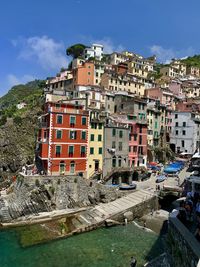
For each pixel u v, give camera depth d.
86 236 44.75
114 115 78.06
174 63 178.38
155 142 92.31
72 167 62.06
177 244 25.03
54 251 39.03
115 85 111.31
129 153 73.62
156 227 47.78
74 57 165.75
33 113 96.94
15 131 91.56
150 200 55.53
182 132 95.69
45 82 145.12
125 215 51.28
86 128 63.88
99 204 57.25
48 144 59.34
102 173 66.44
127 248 40.00
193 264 20.33
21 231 45.94
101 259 36.59
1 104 166.38
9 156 85.06
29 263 35.47
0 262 35.56
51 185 55.50
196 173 58.19
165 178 69.56
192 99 117.69
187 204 30.41
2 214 51.88
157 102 97.75
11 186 60.09
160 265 31.86
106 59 160.75
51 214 51.88
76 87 101.81
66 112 61.09
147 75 143.12
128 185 62.81
